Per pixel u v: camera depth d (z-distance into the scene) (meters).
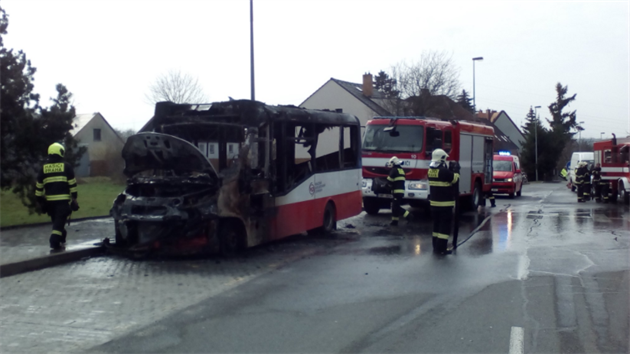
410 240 12.59
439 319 6.55
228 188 10.13
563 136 63.84
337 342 5.79
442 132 17.09
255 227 10.80
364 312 6.87
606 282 8.38
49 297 7.66
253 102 10.55
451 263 9.84
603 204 23.06
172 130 11.09
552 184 50.66
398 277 8.76
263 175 10.96
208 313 6.88
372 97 51.28
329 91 50.09
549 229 14.45
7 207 19.52
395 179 15.38
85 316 6.79
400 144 16.91
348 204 14.23
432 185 10.89
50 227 13.28
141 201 9.87
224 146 10.66
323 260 10.19
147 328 6.31
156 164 10.11
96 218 15.40
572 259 10.19
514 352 5.45
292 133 11.84
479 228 14.69
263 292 7.87
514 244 11.94
